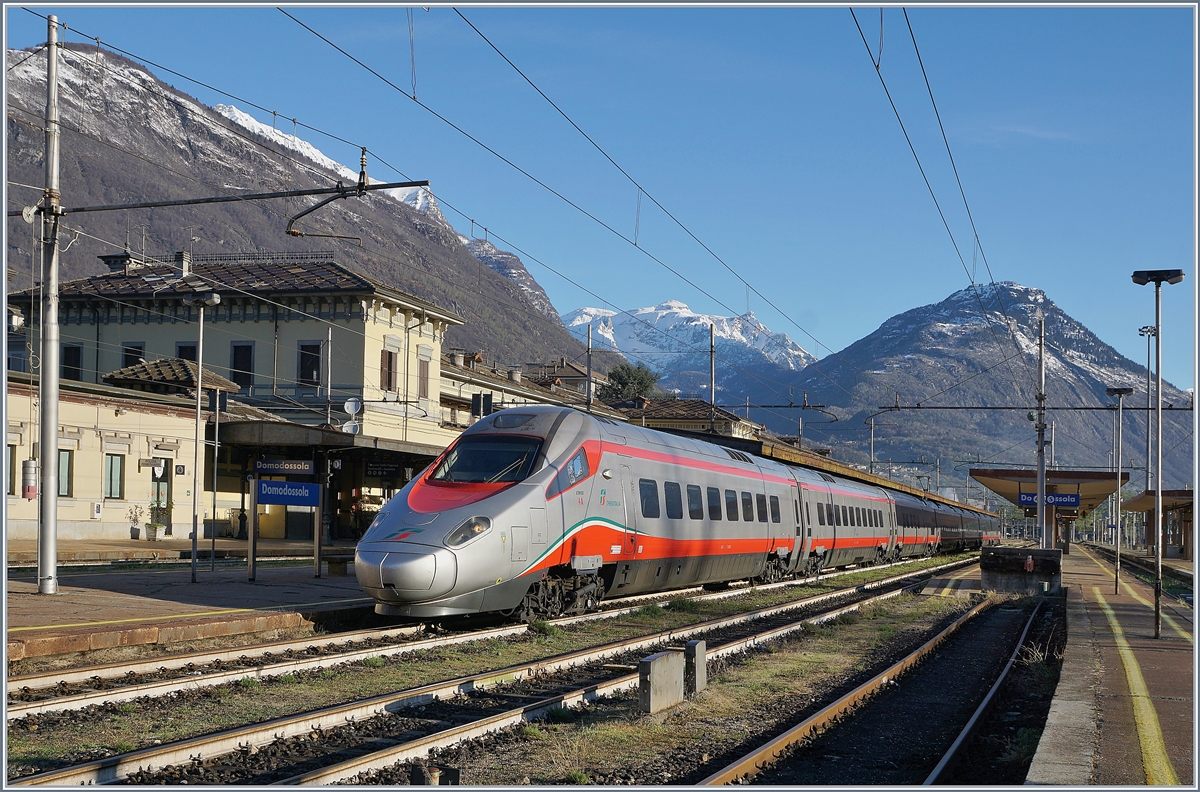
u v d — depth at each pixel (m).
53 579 16.09
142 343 48.25
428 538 14.65
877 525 40.34
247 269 49.88
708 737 9.39
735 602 22.59
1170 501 60.41
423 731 9.21
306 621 15.02
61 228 16.86
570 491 16.78
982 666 15.03
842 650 15.70
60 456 32.09
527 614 16.45
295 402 46.41
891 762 8.92
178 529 36.72
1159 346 19.30
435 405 52.22
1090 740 8.79
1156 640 16.33
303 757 8.16
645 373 101.81
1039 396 37.12
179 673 11.38
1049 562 27.48
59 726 8.80
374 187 16.81
